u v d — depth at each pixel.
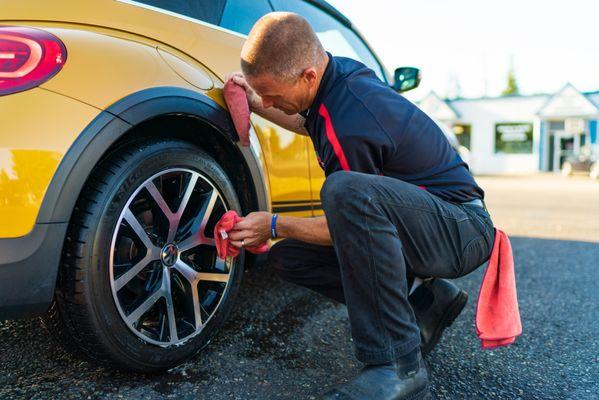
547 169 20.66
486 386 1.53
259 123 1.80
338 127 1.30
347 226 1.23
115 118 1.27
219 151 1.66
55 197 1.17
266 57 1.26
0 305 1.12
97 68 1.29
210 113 1.53
